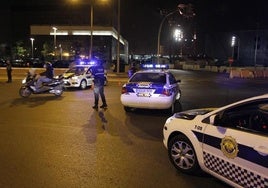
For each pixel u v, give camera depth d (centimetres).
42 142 729
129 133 832
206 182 511
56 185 493
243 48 8212
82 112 1140
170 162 604
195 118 524
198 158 505
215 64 6675
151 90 1070
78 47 7206
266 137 390
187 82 2839
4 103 1335
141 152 666
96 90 1222
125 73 3656
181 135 545
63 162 596
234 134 429
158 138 783
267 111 442
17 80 2641
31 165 578
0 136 780
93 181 510
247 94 1880
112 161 607
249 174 402
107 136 797
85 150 673
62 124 929
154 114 1115
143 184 502
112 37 7369
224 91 2055
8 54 8225
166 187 492
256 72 3697
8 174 535
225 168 444
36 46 7681
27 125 908
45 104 1323
